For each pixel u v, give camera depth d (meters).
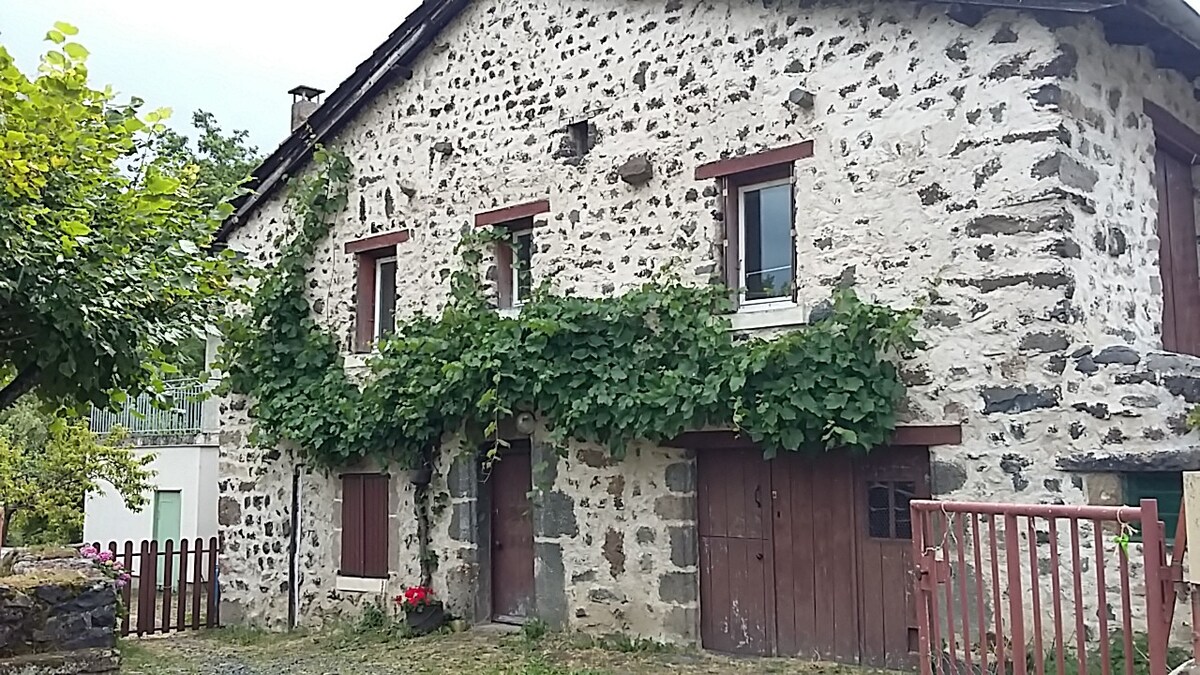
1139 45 7.59
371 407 10.11
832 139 7.76
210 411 16.66
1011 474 6.77
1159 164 8.34
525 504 9.71
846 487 7.64
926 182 7.29
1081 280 6.79
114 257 6.55
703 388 7.72
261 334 11.32
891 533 7.40
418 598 9.72
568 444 9.10
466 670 8.03
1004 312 6.88
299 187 11.55
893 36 7.52
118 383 6.89
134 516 17.67
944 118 7.24
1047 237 6.73
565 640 8.83
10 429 15.49
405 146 10.86
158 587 14.94
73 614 7.11
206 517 16.50
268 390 11.16
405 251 10.72
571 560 9.00
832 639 7.61
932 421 7.13
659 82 8.84
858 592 7.51
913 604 7.22
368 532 10.57
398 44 10.74
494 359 8.93
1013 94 6.95
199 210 7.86
